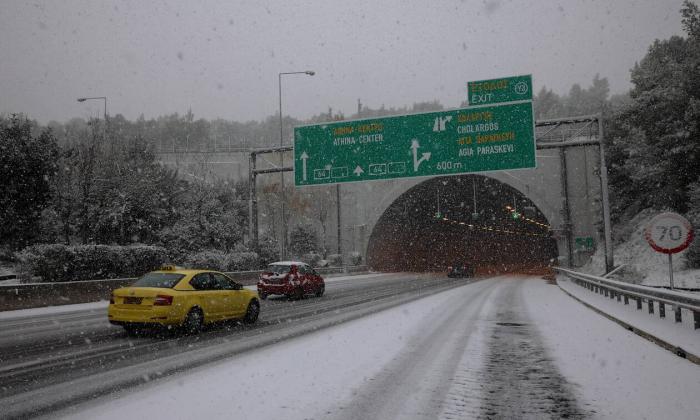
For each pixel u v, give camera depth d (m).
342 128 25.91
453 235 87.38
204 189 37.66
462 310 15.43
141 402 5.57
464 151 23.84
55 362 7.94
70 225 32.94
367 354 8.27
